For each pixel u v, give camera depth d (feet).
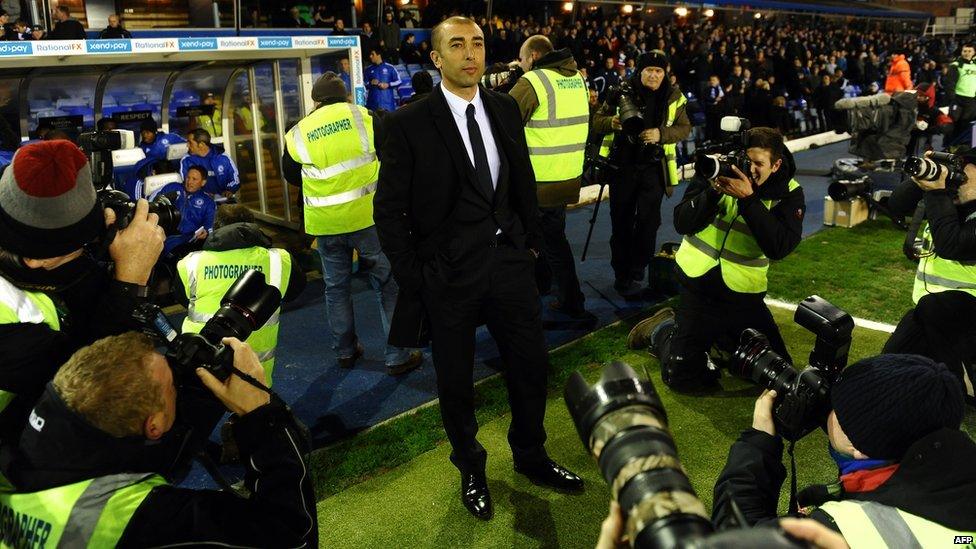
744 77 50.88
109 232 5.37
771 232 10.75
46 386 4.60
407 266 9.27
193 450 5.32
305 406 13.17
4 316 4.92
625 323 16.56
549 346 15.38
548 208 15.53
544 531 9.55
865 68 66.18
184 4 44.73
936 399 4.39
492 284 9.29
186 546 4.42
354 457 11.35
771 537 2.27
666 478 2.74
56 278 5.14
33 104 22.03
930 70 61.57
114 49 16.96
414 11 52.21
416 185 9.07
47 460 4.39
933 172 9.86
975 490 4.11
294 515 4.77
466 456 9.89
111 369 4.34
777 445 5.83
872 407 4.50
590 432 3.10
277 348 15.81
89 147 6.33
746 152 10.61
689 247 12.39
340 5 48.24
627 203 17.74
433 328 9.48
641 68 16.93
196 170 19.63
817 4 84.89
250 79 24.52
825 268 20.31
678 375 12.73
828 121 50.42
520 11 57.93
